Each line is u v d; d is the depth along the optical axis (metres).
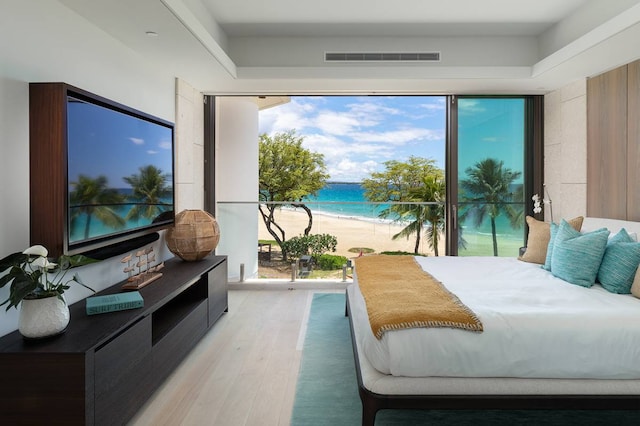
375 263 3.32
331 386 2.42
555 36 4.01
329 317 3.76
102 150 2.43
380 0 3.51
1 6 1.88
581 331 1.85
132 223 2.82
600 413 2.14
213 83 4.34
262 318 3.73
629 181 3.53
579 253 2.75
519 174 4.86
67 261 1.88
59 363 1.60
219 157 5.09
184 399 2.27
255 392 2.35
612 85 3.73
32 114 2.01
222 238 5.12
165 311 2.87
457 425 2.03
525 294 2.40
